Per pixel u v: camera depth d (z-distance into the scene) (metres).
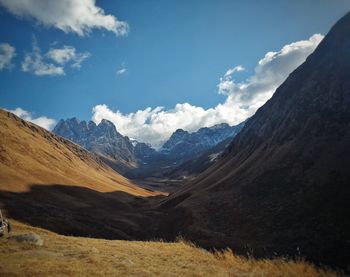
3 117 163.62
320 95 81.81
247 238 52.38
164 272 13.92
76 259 15.00
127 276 12.55
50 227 62.47
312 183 58.47
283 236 48.47
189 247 22.44
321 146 66.75
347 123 67.44
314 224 48.06
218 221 63.47
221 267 16.28
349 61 81.31
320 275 15.65
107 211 94.88
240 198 69.38
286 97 101.50
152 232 76.00
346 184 53.03
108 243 21.95
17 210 66.25
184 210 75.12
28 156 127.25
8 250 15.67
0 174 91.25
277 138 86.44
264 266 16.86
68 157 181.12
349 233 42.44
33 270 11.99
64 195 98.12
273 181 68.25
